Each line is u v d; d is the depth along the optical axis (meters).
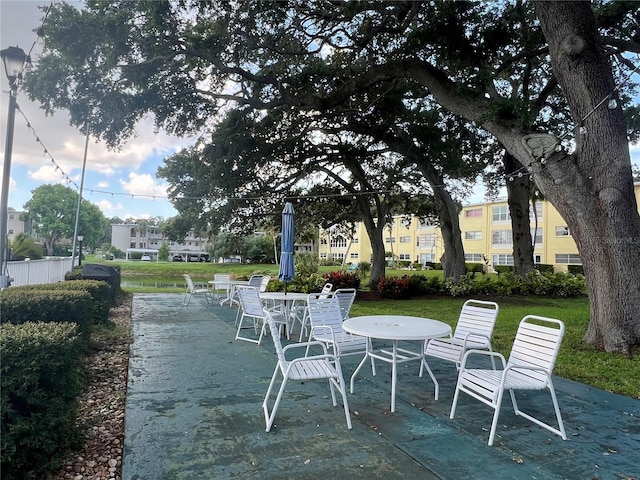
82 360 4.56
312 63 9.53
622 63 9.11
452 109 8.09
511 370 3.41
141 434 3.01
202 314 9.23
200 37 7.95
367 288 16.72
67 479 2.46
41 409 2.55
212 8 7.38
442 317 9.27
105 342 6.11
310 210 16.78
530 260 15.70
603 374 4.85
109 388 4.17
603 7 8.66
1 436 2.25
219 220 13.88
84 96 8.03
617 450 2.87
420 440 2.97
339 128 13.07
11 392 2.41
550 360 3.14
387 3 7.83
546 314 10.04
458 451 2.81
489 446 2.90
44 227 48.66
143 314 9.14
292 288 12.77
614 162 5.83
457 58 8.10
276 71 9.02
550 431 3.16
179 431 3.07
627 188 5.90
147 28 7.41
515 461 2.68
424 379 4.52
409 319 4.44
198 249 71.12
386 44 9.05
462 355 3.90
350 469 2.54
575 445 2.94
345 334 4.68
